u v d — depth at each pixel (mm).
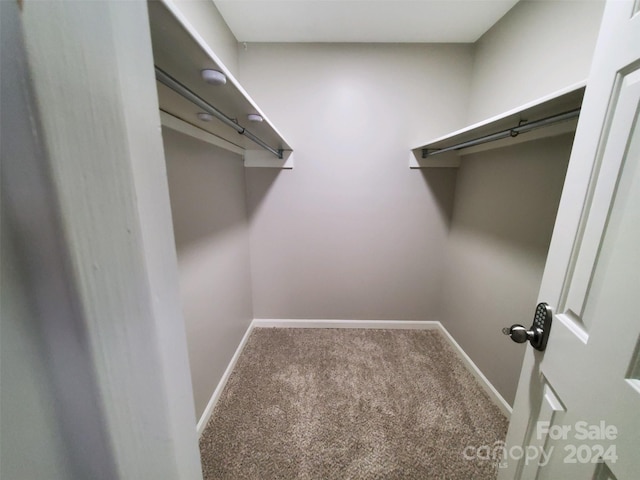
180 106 920
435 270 2086
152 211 304
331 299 2164
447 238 2020
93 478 323
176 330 358
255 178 1927
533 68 1235
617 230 442
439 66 1739
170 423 349
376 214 1985
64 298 264
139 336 303
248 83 1777
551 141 1099
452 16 1440
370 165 1896
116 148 260
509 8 1369
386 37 1656
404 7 1376
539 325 630
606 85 484
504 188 1400
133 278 289
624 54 447
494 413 1373
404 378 1624
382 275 2105
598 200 491
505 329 678
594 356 467
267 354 1854
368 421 1318
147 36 288
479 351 1613
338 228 2016
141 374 313
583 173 529
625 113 441
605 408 438
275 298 2164
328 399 1456
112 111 253
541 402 621
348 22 1506
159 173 314
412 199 1953
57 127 234
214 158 1413
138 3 274
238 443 1204
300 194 1956
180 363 370
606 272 457
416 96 1781
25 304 255
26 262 250
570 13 1045
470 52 1715
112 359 294
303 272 2109
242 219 1885
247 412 1374
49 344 271
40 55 220
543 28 1174
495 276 1469
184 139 1121
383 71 1752
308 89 1780
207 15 1313
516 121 1034
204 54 551
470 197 1729
